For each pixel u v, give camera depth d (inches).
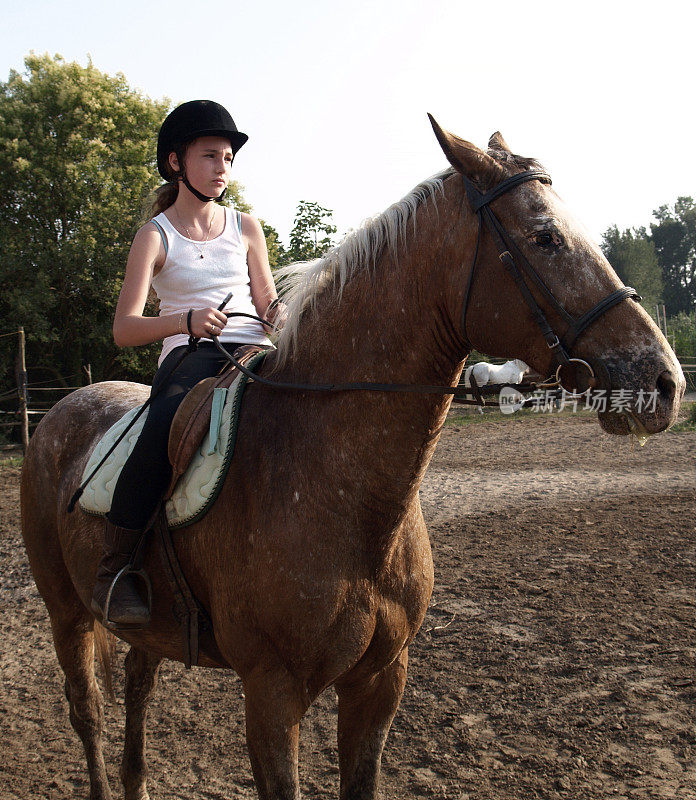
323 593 73.7
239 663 78.7
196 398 84.7
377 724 83.3
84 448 110.8
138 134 858.1
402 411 74.0
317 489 75.9
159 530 86.7
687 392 797.2
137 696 109.1
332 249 82.7
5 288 789.9
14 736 133.9
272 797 74.6
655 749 116.8
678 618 167.8
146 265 87.5
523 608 179.8
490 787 110.0
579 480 335.9
